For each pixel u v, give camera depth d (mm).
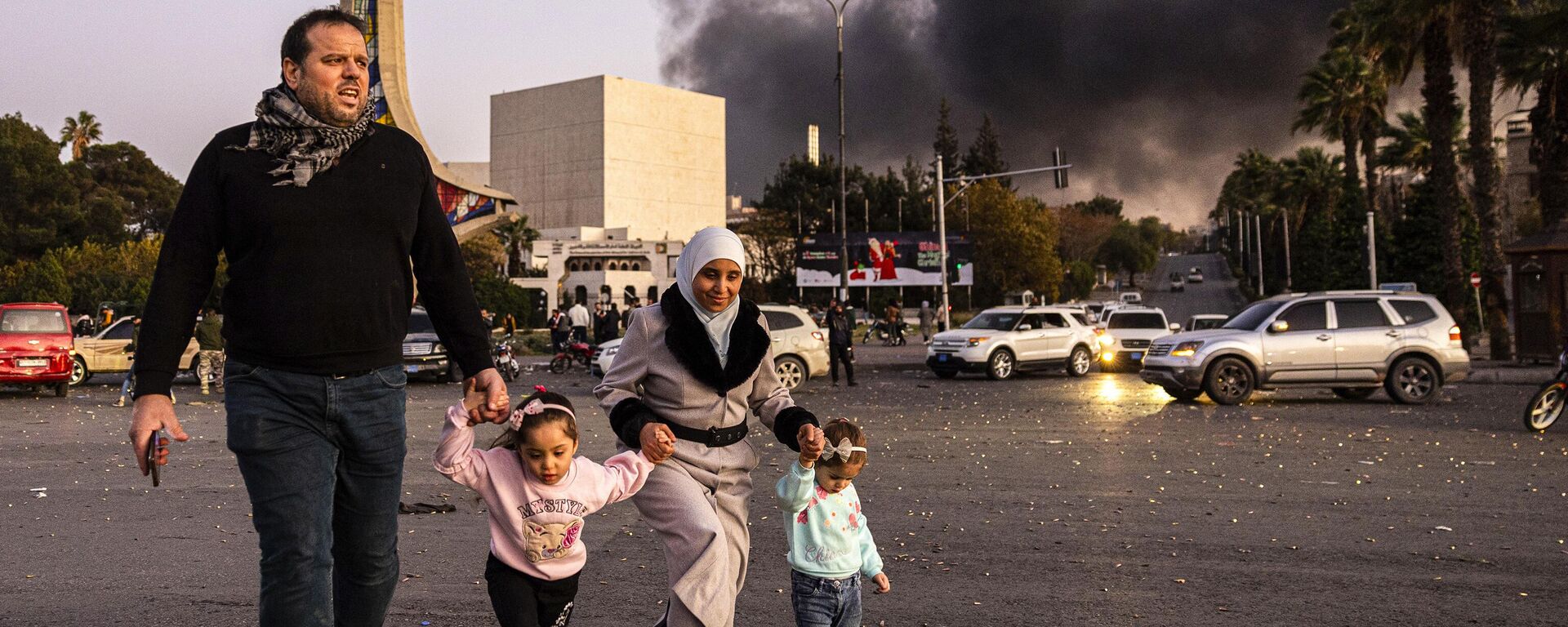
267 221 3164
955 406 17891
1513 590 5879
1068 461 10953
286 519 3199
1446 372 17688
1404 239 46969
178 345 3174
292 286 3182
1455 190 29531
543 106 124312
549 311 89000
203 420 15453
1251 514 8078
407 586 5898
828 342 22922
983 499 8727
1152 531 7461
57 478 9883
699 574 3701
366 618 3545
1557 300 25031
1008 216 80625
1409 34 30297
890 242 56781
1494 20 27359
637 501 3936
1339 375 17625
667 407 3945
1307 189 71688
